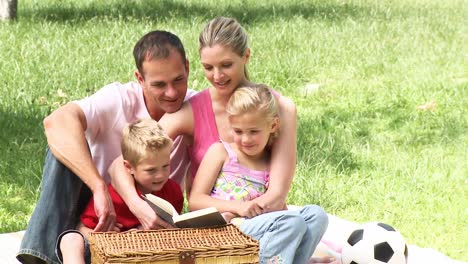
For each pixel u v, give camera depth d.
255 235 5.72
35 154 10.24
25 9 18.88
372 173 9.73
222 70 6.01
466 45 15.44
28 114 11.53
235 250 5.13
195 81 12.59
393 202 8.92
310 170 9.82
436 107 12.06
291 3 19.84
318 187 9.16
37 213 6.01
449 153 10.41
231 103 5.95
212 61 6.00
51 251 6.01
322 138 10.90
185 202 8.62
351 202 8.98
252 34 15.94
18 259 6.10
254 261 5.18
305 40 15.46
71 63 13.63
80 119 6.07
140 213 5.67
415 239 8.05
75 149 5.86
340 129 11.27
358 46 15.16
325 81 13.48
